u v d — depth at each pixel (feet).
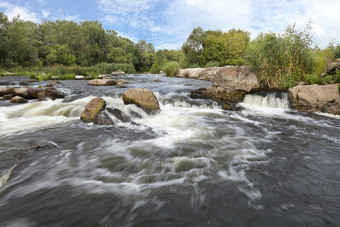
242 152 11.35
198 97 28.12
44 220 5.96
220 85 27.84
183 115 20.84
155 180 8.31
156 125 17.19
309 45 26.55
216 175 8.74
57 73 69.31
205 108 24.53
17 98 25.17
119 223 5.92
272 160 10.34
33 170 8.90
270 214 6.32
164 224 5.90
